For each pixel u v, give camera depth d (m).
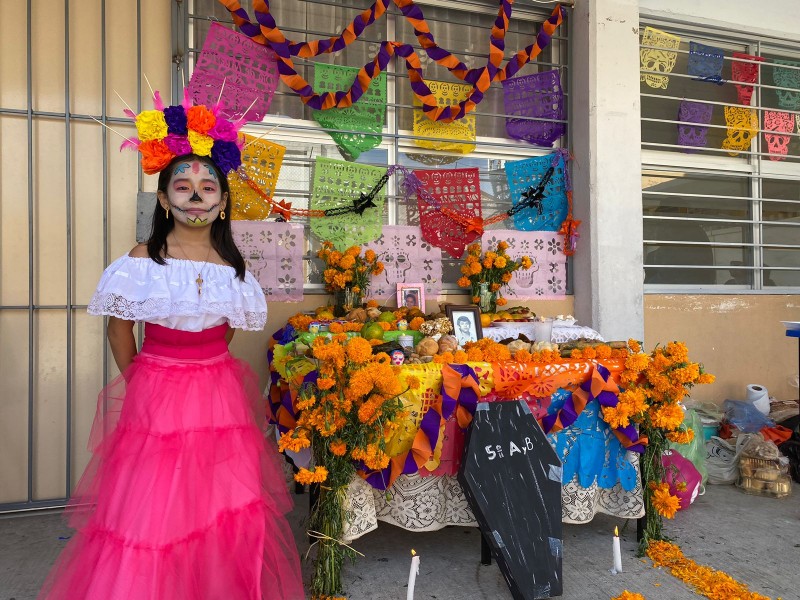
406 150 4.12
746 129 4.80
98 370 3.37
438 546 2.70
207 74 3.50
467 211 4.08
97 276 3.38
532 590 2.14
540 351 2.69
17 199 3.25
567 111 4.33
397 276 3.96
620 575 2.41
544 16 4.39
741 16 4.82
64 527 2.95
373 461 2.19
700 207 4.84
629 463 2.63
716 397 4.68
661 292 4.58
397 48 3.74
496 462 2.29
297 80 3.56
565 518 2.57
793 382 4.89
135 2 3.44
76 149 3.35
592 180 4.13
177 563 1.68
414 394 2.35
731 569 2.48
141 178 3.44
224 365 1.95
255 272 3.62
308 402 2.16
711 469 3.63
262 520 1.87
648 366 2.63
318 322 3.28
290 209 3.67
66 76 3.26
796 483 3.65
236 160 1.95
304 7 3.91
